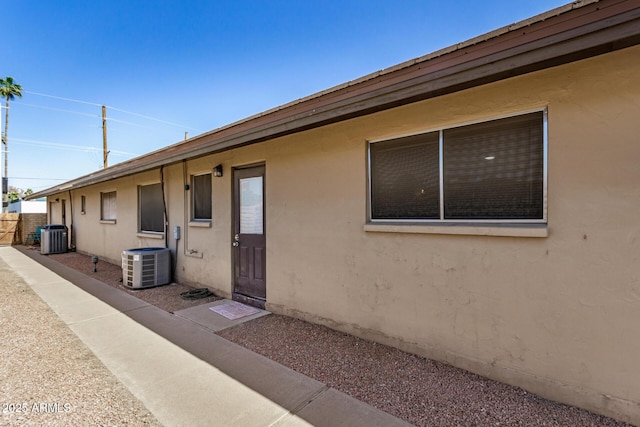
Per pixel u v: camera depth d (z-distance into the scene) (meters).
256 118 4.59
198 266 6.45
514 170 2.81
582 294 2.42
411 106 3.34
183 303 5.47
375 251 3.67
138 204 8.54
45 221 16.95
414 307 3.37
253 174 5.35
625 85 2.24
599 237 2.35
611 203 2.30
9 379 2.94
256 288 5.33
